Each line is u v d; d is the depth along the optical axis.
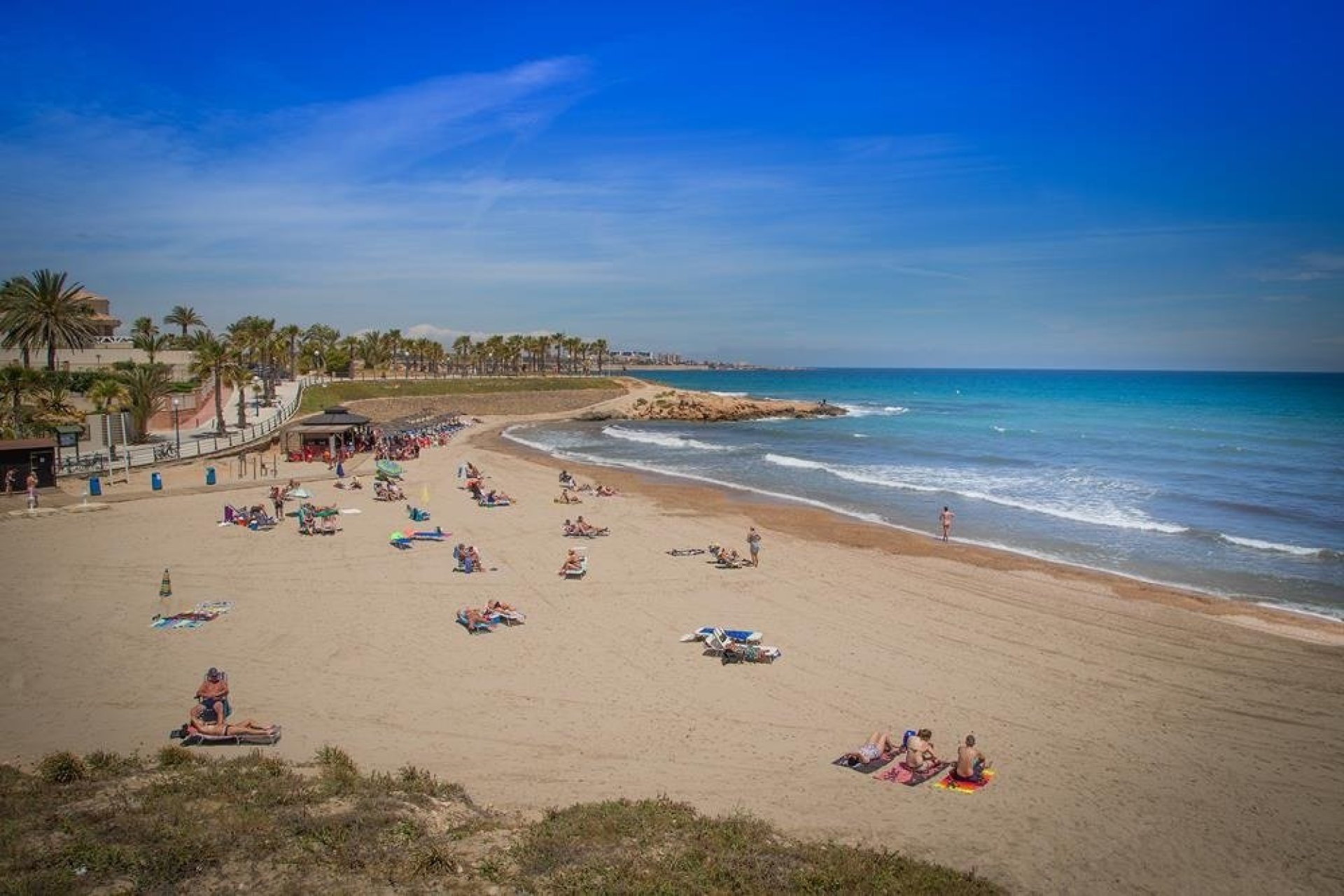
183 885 8.97
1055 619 24.39
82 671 18.62
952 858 12.00
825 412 125.62
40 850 9.44
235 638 21.17
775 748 15.77
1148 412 121.38
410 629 22.28
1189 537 36.16
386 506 41.00
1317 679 19.91
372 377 141.38
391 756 14.71
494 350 168.12
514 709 17.17
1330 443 73.00
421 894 9.24
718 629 21.53
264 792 11.70
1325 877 11.95
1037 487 50.41
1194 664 20.84
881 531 37.16
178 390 71.81
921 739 14.96
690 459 66.94
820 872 10.48
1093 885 11.49
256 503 40.75
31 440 42.88
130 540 31.86
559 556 31.12
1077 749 16.08
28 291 61.41
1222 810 13.84
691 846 11.02
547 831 11.21
